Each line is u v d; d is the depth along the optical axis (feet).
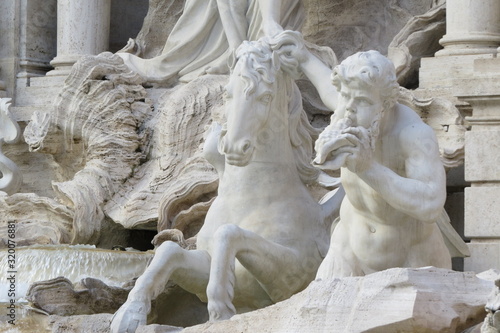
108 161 159.53
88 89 164.04
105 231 156.87
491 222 126.21
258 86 110.42
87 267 131.75
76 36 184.65
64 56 184.96
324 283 85.05
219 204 114.42
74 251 133.39
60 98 166.61
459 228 147.43
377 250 99.40
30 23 192.13
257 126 110.73
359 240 99.76
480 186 127.13
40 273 132.05
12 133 177.27
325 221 115.55
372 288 82.89
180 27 169.48
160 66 168.55
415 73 159.74
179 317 121.39
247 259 108.06
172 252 108.58
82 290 117.39
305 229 113.39
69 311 116.16
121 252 134.41
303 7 160.86
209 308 103.96
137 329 100.32
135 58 170.50
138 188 157.48
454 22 150.30
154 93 165.89
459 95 127.13
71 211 156.56
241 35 158.81
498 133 126.11
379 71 94.53
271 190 113.39
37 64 191.62
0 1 192.95
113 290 119.44
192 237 140.36
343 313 82.79
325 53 157.99
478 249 126.72
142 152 160.86
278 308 88.33
